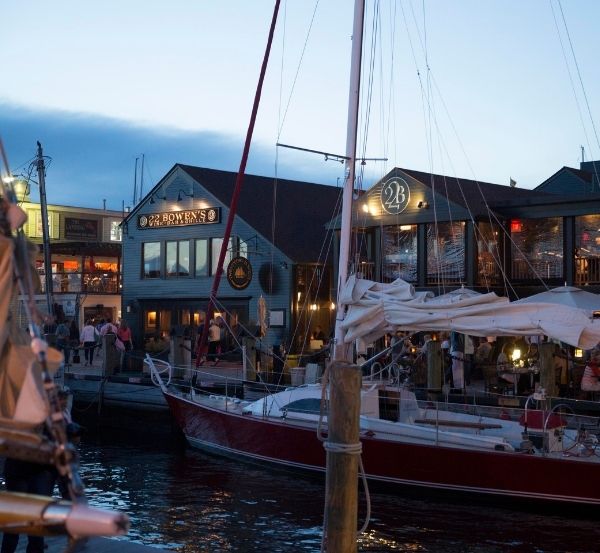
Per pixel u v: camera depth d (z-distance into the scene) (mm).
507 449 14562
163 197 38688
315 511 14430
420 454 15000
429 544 12594
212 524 13641
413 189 30625
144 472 17984
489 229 29938
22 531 3316
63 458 3303
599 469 13703
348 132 17359
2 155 3580
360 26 17625
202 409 19234
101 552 6645
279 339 33875
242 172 21641
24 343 3834
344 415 6547
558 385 20984
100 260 48344
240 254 35656
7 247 3533
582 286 27875
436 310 14289
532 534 13094
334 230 32812
